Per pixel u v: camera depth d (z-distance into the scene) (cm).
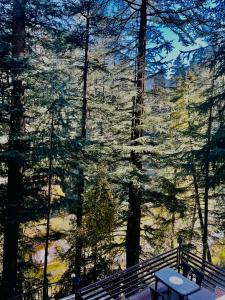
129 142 1389
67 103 1024
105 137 1505
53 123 1071
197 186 1669
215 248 1838
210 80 1578
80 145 1086
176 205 1424
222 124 1243
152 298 898
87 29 1376
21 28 1178
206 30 1245
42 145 1065
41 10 1196
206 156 1182
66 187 1212
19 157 1012
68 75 1105
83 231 1305
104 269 1390
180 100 1831
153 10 1394
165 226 1742
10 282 1150
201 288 913
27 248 1316
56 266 1681
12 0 1144
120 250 1488
